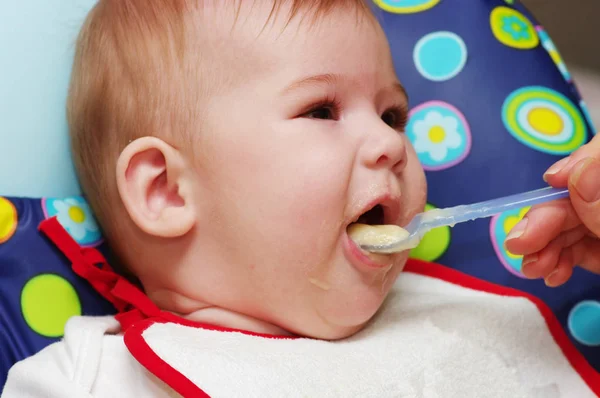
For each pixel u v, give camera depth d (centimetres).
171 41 75
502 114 97
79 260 83
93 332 72
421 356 76
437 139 97
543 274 75
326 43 73
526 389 79
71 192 89
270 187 71
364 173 71
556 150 95
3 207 82
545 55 101
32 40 89
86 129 83
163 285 81
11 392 71
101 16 83
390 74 79
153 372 66
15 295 80
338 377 70
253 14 73
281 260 72
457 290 91
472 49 100
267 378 67
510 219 93
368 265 72
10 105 86
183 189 75
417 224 70
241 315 78
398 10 103
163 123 75
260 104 71
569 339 86
